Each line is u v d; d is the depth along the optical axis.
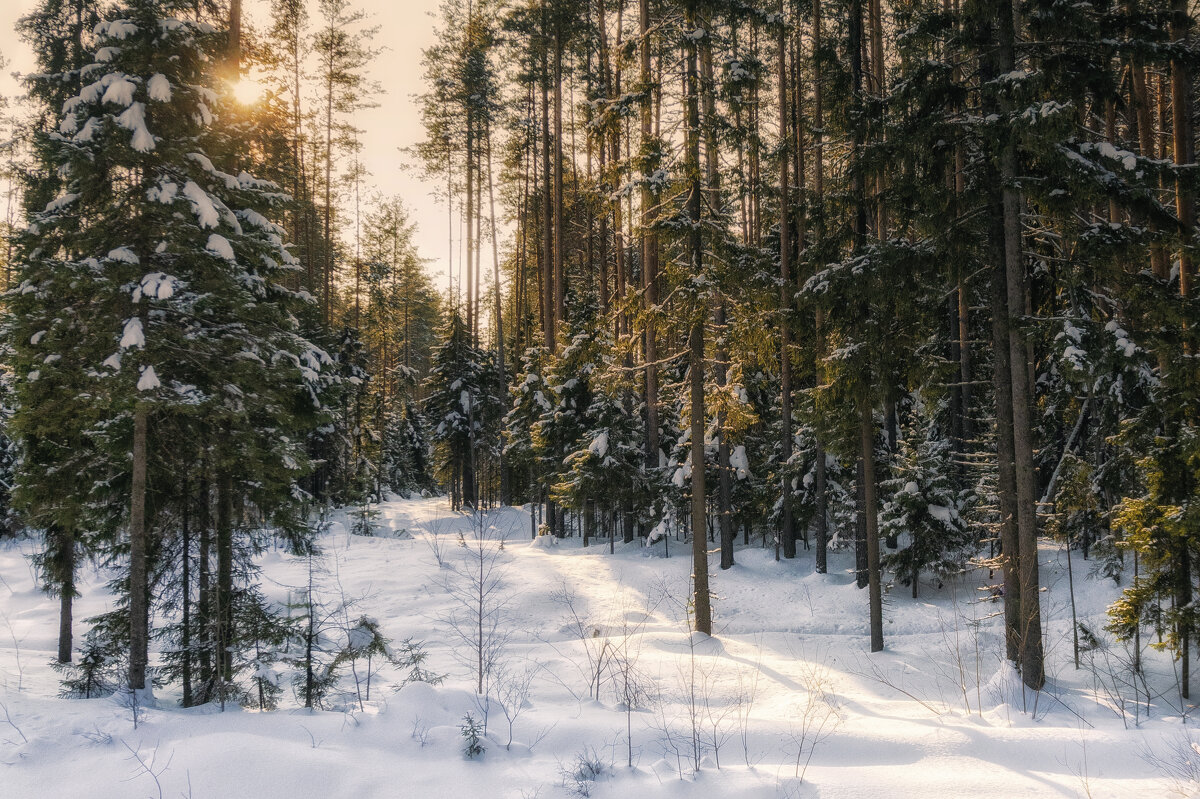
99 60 8.54
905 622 15.53
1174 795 5.90
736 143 13.98
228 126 9.95
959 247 11.30
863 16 19.80
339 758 6.39
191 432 9.77
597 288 32.19
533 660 11.71
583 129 15.02
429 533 29.05
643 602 17.31
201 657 9.66
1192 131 12.39
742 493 22.30
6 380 10.88
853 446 14.69
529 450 27.91
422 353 64.12
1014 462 11.24
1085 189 9.23
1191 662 11.45
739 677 10.74
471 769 6.48
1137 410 13.33
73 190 8.80
